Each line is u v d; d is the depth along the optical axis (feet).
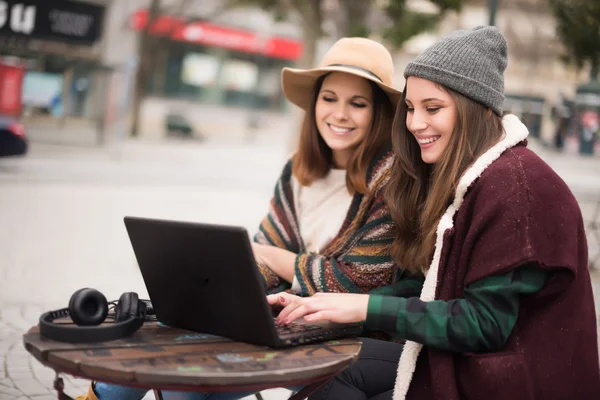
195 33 108.68
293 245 9.15
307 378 5.38
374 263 8.04
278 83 121.80
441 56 6.68
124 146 75.25
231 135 117.29
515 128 6.68
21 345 14.26
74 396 11.77
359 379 7.02
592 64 23.95
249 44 114.73
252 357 5.60
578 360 6.28
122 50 81.25
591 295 6.52
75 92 62.08
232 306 5.98
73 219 31.53
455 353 6.34
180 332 6.36
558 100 91.30
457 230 6.46
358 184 8.57
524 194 6.15
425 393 6.50
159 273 6.41
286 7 54.44
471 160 6.61
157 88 112.16
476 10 54.29
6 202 34.73
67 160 55.01
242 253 5.62
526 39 75.15
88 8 60.29
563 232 6.10
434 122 6.75
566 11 23.00
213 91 116.78
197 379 5.03
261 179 59.06
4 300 17.65
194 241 5.91
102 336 5.78
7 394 11.64
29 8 57.06
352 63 8.76
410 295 7.90
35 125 60.18
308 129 9.18
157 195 42.52
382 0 41.93
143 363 5.25
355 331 6.66
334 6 49.85
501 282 6.05
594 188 51.29
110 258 23.86
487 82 6.66
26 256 23.08
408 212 7.39
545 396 6.16
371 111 8.80
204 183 52.01
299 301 6.59
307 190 9.21
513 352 6.17
